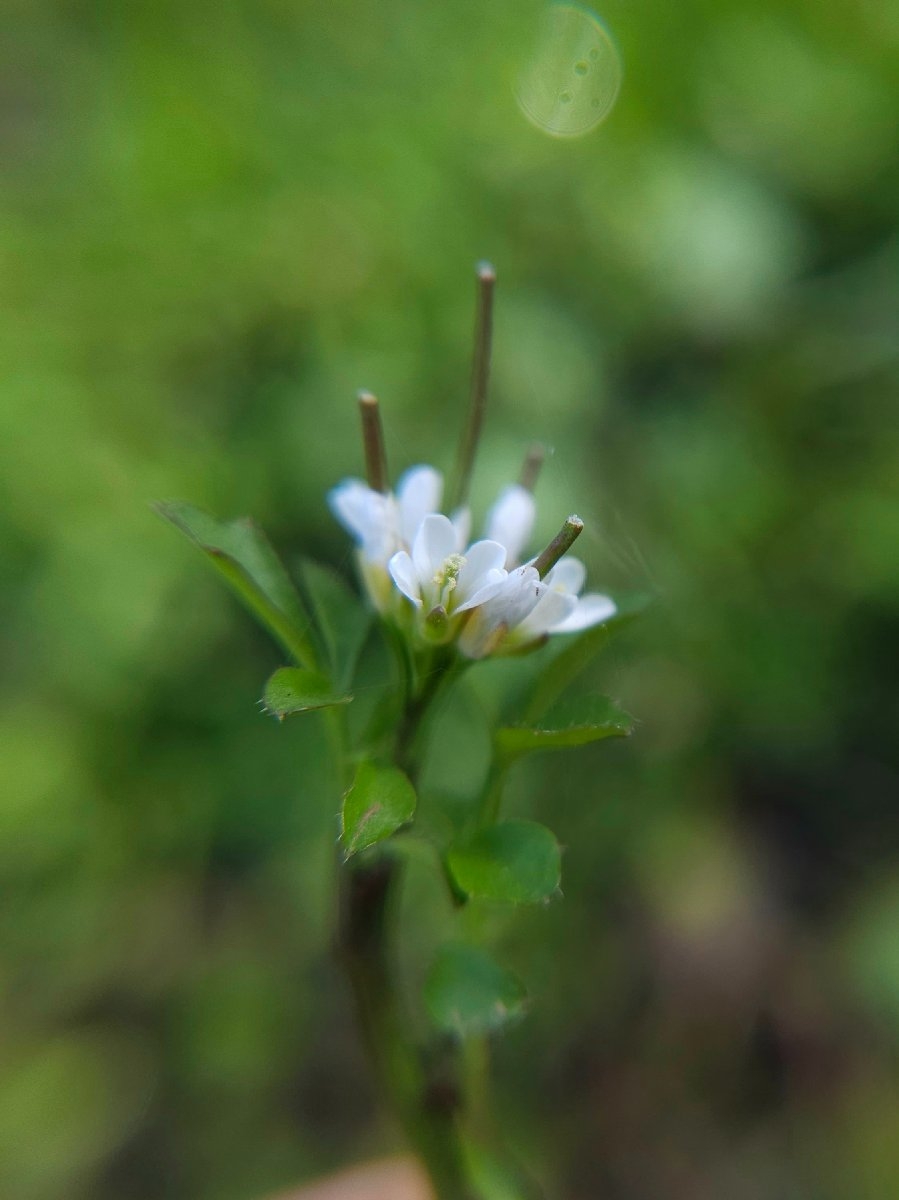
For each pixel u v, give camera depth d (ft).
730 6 0.49
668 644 0.38
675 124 0.47
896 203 0.46
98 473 0.37
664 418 0.43
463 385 0.39
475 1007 0.17
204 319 0.41
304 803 0.35
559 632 0.18
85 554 0.37
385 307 0.41
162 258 0.42
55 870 0.35
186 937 0.36
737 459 0.42
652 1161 0.34
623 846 0.36
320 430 0.38
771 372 0.44
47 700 0.36
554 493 0.35
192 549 0.37
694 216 0.44
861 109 0.48
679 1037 0.35
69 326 0.40
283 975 0.35
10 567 0.37
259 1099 0.34
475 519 0.35
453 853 0.17
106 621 0.36
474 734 0.31
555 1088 0.34
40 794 0.34
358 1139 0.34
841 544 0.41
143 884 0.36
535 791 0.32
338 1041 0.35
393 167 0.44
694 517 0.40
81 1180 0.33
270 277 0.41
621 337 0.44
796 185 0.47
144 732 0.36
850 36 0.50
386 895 0.18
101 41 0.53
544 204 0.44
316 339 0.40
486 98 0.46
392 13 0.51
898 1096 0.34
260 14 0.51
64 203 0.45
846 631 0.40
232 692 0.37
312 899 0.35
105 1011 0.35
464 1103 0.20
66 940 0.36
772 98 0.47
